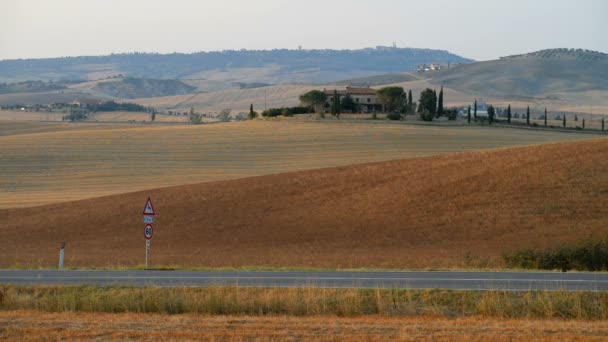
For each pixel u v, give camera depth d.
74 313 43.34
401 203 135.12
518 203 126.00
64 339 35.31
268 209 141.00
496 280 53.62
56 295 47.34
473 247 105.00
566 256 69.00
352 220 129.12
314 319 40.56
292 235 122.75
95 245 120.06
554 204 123.50
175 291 47.62
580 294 44.41
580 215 117.94
